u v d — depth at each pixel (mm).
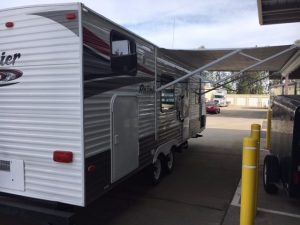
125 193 6078
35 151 4012
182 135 8305
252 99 49406
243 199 3891
